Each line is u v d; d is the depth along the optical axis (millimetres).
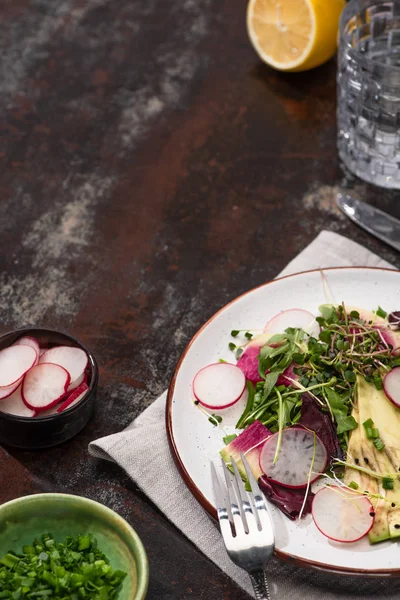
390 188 1602
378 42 1672
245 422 1158
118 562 1008
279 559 1034
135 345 1371
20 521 1023
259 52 1826
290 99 1790
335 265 1434
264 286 1309
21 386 1191
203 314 1415
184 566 1092
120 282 1471
